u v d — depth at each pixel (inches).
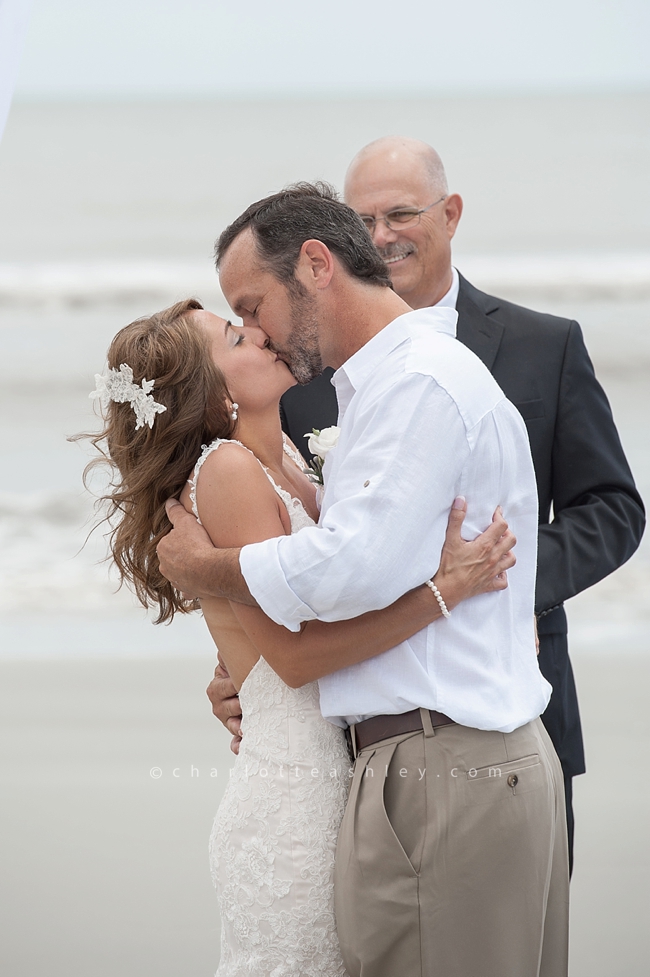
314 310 212.4
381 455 189.2
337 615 189.0
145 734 545.0
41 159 2313.0
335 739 219.6
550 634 303.4
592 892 407.2
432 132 2630.4
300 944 211.8
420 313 208.2
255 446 232.1
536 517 216.5
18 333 1515.7
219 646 232.5
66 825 460.8
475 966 195.0
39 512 938.7
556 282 1673.2
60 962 356.2
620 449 313.9
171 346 217.0
